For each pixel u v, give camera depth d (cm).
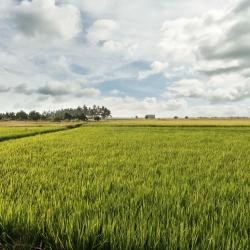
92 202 442
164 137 2356
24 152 1230
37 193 485
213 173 718
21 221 348
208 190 518
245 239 295
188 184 579
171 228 321
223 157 1055
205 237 303
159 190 514
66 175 684
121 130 3978
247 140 2023
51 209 387
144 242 289
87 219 356
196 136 2533
